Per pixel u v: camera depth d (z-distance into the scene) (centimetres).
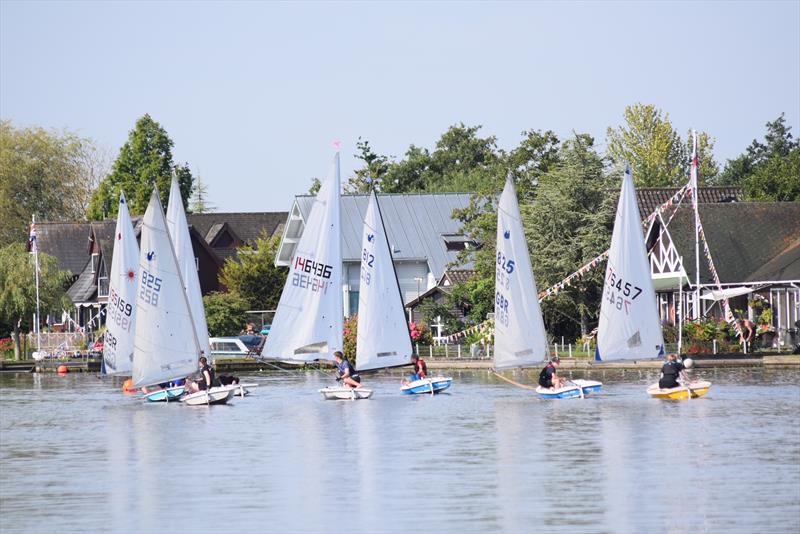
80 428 11400
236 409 12888
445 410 12356
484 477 8175
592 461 8762
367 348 13725
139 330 13338
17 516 7175
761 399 12794
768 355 17888
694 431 10250
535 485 7838
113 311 14538
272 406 13150
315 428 11025
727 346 18062
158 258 13262
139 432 10988
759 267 19988
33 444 10306
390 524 6806
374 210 13712
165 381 13350
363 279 13725
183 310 13338
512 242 13475
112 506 7419
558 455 9081
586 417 11431
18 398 14838
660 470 8306
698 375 15950
